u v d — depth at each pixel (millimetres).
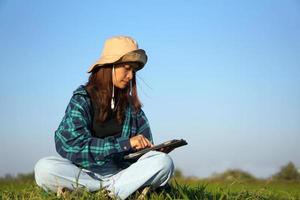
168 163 2982
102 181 3070
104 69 3135
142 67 3195
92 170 3100
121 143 3010
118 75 3121
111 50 3145
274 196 3893
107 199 2959
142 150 3062
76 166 3053
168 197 3068
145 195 2996
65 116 3096
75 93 3143
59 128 3074
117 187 2979
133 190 2977
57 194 3020
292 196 4160
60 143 3053
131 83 3223
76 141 3008
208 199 3340
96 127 3143
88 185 3027
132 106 3242
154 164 2953
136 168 2982
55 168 2979
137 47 3207
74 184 3021
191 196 3238
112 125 3176
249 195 3561
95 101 3129
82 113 3078
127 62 3092
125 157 3055
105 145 3000
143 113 3328
